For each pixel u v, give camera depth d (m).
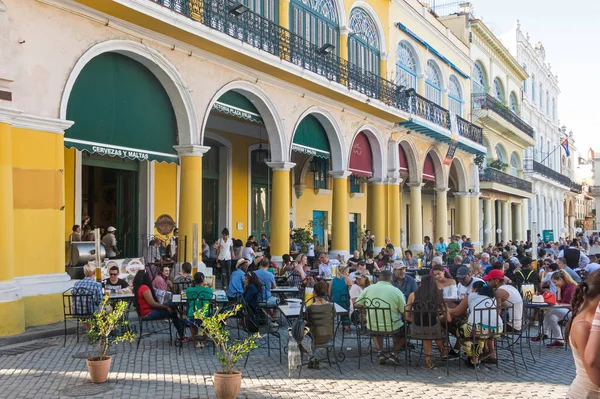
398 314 8.23
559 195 55.06
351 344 9.81
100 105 11.05
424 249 23.27
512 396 6.75
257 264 14.13
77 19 10.23
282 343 9.64
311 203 24.09
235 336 10.19
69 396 6.47
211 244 19.58
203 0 12.18
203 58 12.85
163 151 12.41
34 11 9.59
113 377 7.28
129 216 16.27
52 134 9.91
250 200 20.95
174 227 16.27
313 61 16.14
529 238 36.50
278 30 14.84
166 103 12.48
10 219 9.12
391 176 21.25
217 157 19.91
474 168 29.52
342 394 6.77
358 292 10.49
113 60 11.33
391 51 21.66
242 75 14.03
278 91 15.33
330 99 17.48
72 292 9.20
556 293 11.30
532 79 47.12
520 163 41.31
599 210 71.00
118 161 15.73
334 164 18.38
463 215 28.89
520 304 8.67
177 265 12.80
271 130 15.45
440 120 24.00
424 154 24.03
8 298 8.92
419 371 7.96
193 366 7.97
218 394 6.27
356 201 27.41
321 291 8.10
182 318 8.98
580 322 3.33
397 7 22.25
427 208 35.00
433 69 26.11
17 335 8.89
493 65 35.19
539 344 9.68
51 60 9.83
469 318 7.98
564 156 60.59
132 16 10.77
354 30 19.52
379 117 20.34
